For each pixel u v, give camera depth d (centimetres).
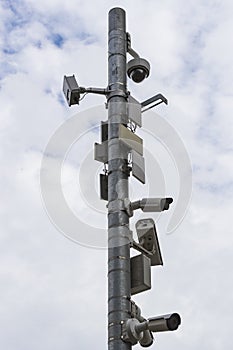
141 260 742
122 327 702
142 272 735
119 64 861
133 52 898
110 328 709
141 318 732
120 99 830
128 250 746
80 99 837
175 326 688
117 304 717
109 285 732
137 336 698
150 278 741
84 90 833
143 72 883
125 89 845
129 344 702
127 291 727
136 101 841
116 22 895
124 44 883
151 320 693
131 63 885
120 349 695
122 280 728
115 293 723
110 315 716
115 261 737
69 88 832
